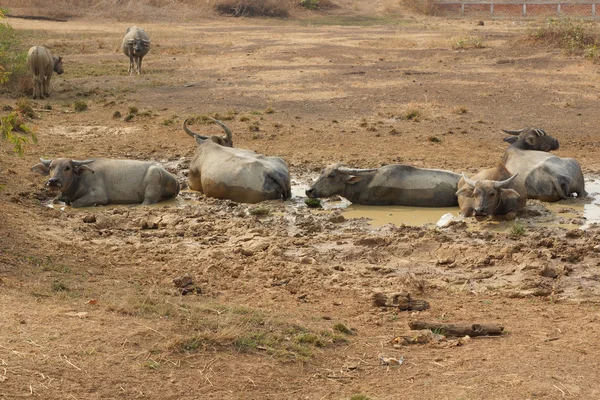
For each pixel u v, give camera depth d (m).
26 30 45.44
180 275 10.95
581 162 18.52
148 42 32.06
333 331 8.71
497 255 12.13
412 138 20.88
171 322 8.27
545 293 10.61
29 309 8.27
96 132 21.66
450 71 31.77
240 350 7.81
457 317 9.52
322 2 61.16
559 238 13.01
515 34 43.94
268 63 34.12
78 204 15.12
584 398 7.14
